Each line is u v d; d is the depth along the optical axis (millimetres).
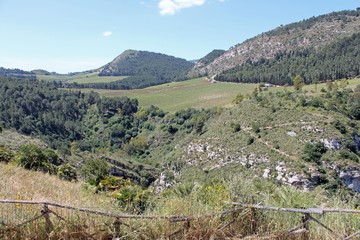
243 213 4023
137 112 99375
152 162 70938
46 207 3621
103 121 95688
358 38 120250
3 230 3518
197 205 4363
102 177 9727
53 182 9586
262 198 4566
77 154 50219
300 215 4051
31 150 15398
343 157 41906
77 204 4535
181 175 53781
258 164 46062
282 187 4891
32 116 78000
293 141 46688
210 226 3893
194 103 106562
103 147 85062
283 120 53781
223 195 4582
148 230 3826
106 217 3816
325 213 4160
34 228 3621
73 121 93562
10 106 72812
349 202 4766
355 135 47062
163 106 107375
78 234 3662
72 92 106375
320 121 49406
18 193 5863
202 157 57875
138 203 5125
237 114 64750
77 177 16719
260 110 61219
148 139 85125
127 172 49156
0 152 15703
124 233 3803
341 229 3936
